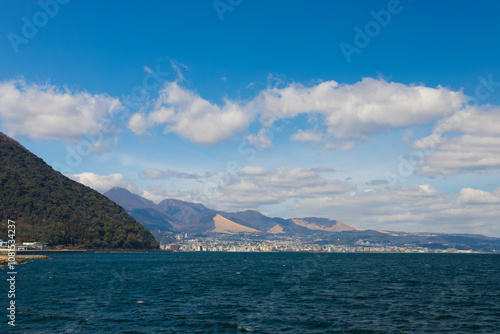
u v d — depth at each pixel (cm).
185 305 5234
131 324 4072
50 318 4319
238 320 4288
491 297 6159
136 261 19600
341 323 4162
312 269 13725
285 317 4456
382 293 6556
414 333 3766
